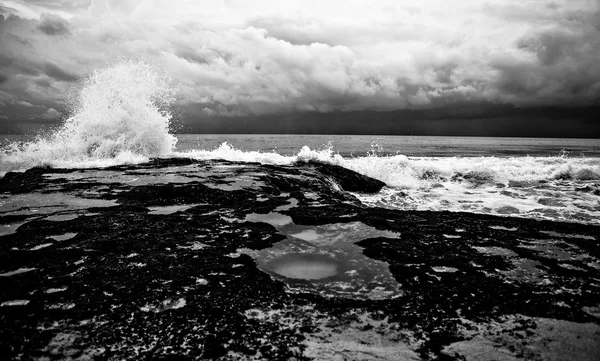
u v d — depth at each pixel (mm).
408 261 3240
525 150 22844
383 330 2176
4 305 2383
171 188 6074
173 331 2113
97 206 5160
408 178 9859
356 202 7215
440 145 30391
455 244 3705
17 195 5766
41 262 3088
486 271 3047
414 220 4621
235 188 6375
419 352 1970
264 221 4516
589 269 3117
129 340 2025
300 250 3502
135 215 4645
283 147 25406
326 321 2262
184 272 2910
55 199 5535
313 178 7824
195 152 11742
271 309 2387
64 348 1960
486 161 11531
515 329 2203
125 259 3174
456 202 7820
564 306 2477
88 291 2568
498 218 4793
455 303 2506
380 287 2746
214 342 2016
